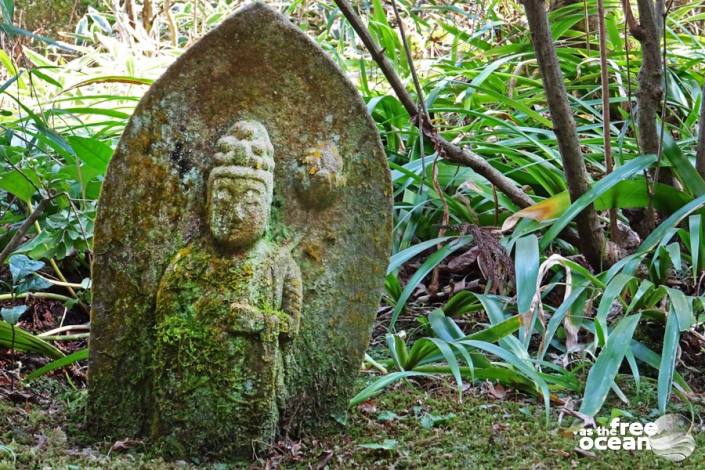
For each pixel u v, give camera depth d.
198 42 2.32
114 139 3.92
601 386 2.53
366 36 2.96
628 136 4.10
